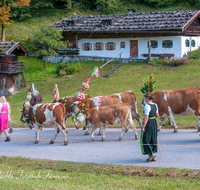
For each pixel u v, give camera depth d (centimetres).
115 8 5394
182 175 668
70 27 3812
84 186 629
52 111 1074
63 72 3225
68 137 1220
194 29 3284
